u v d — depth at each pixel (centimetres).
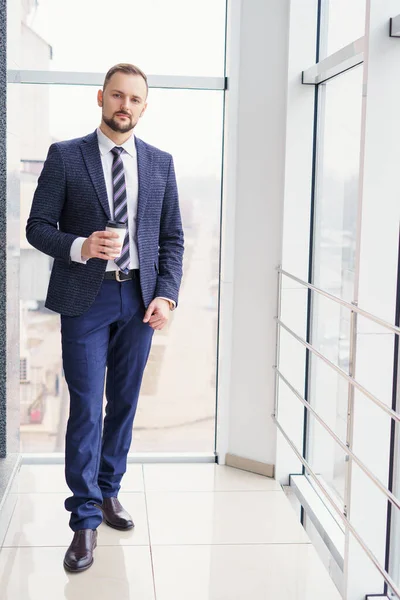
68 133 377
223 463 384
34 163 379
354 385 251
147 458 386
